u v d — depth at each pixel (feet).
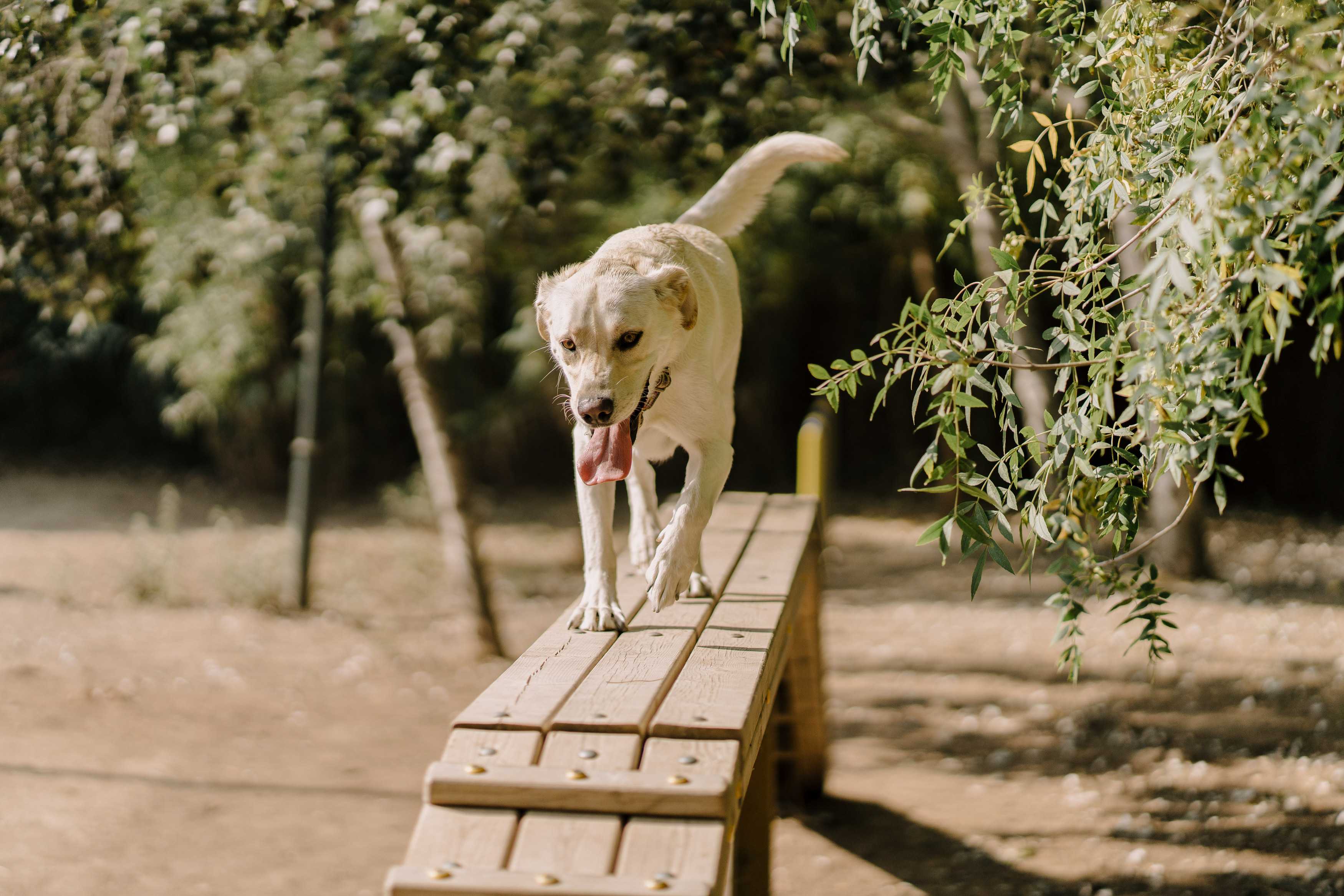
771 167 13.43
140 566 34.01
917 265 43.96
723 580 11.96
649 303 9.68
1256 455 47.50
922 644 29.09
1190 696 23.59
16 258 15.48
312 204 31.14
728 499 18.02
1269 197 6.40
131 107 14.87
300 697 24.68
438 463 28.68
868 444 53.31
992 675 26.07
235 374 44.14
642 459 12.64
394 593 34.68
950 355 7.98
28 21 13.62
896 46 15.83
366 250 37.37
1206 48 8.00
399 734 22.57
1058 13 8.98
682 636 9.52
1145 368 7.72
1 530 42.29
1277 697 23.13
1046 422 9.24
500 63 15.24
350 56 16.51
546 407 49.52
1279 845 16.38
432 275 37.86
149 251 19.53
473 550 28.32
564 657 8.75
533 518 47.39
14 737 21.01
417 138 15.65
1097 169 8.34
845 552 41.42
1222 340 7.06
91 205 15.51
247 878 15.88
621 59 16.52
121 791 18.80
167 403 50.52
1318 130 6.16
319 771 20.34
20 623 29.58
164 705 23.63
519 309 43.37
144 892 15.33
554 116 17.62
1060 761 20.62
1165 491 34.14
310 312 32.48
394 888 5.80
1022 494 8.64
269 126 18.80
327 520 46.24
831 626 31.30
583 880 5.80
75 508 46.32
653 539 12.69
